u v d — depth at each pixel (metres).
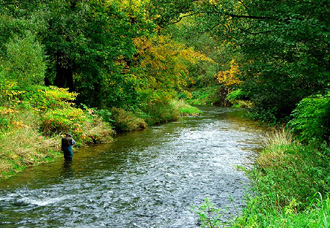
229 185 8.29
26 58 14.67
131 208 6.70
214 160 11.18
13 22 12.45
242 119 25.52
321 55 6.82
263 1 7.27
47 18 13.83
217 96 49.41
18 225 5.78
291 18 6.27
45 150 11.64
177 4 8.19
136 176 9.19
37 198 7.27
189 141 15.20
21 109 13.43
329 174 5.68
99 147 13.77
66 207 6.73
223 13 7.66
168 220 6.06
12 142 10.56
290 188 5.71
